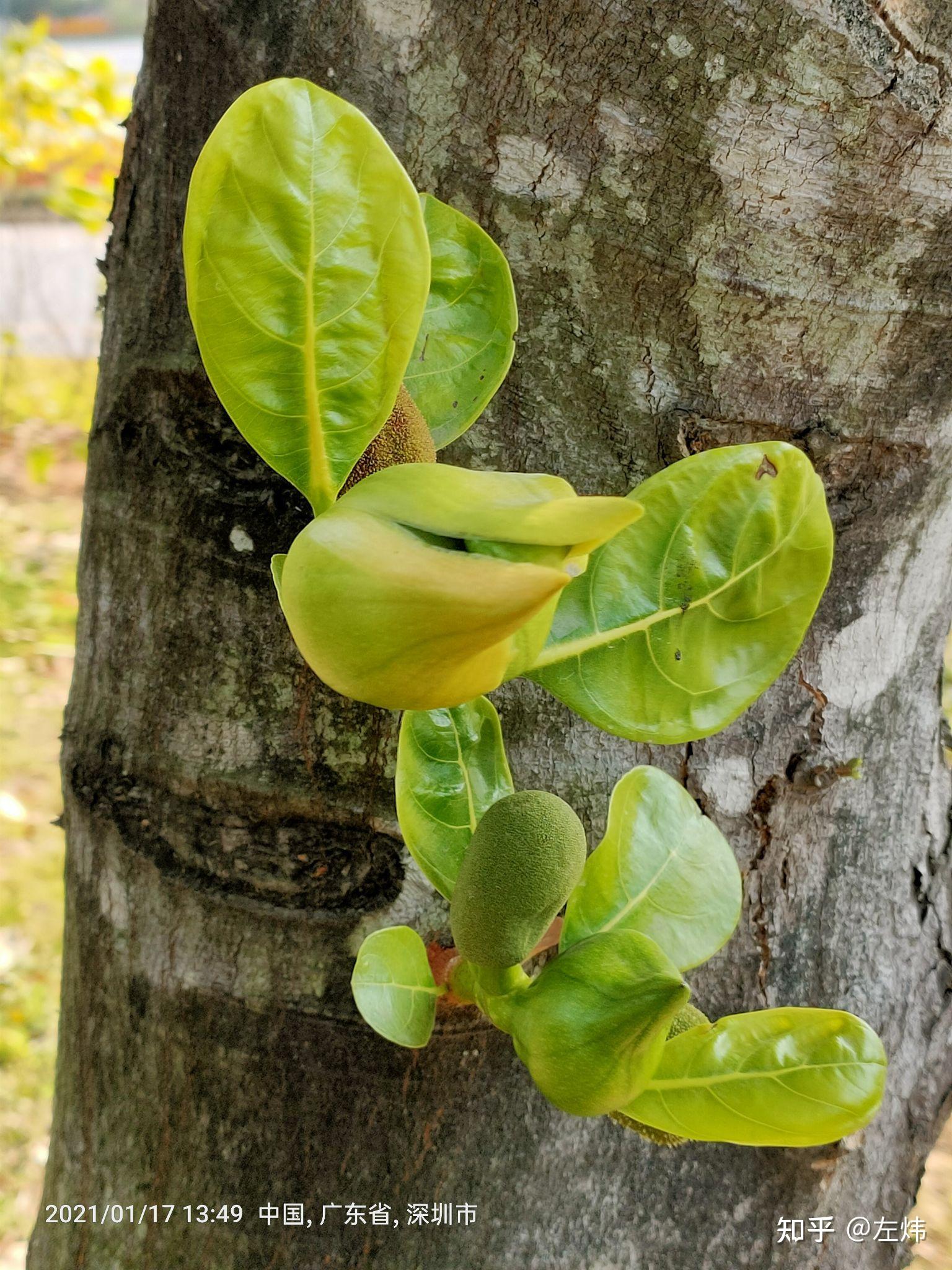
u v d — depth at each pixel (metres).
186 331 0.38
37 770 1.49
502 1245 0.41
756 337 0.38
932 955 0.47
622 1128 0.41
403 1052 0.40
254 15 0.36
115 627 0.42
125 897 0.42
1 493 2.31
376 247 0.27
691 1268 0.42
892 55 0.35
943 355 0.39
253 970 0.40
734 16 0.34
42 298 2.26
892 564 0.43
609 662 0.33
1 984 1.16
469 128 0.35
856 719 0.43
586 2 0.34
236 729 0.39
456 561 0.23
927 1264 0.96
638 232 0.36
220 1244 0.41
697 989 0.43
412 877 0.39
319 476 0.29
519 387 0.37
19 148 1.56
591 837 0.40
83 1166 0.45
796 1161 0.43
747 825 0.42
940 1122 0.48
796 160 0.36
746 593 0.33
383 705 0.25
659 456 0.38
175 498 0.39
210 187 0.26
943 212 0.37
